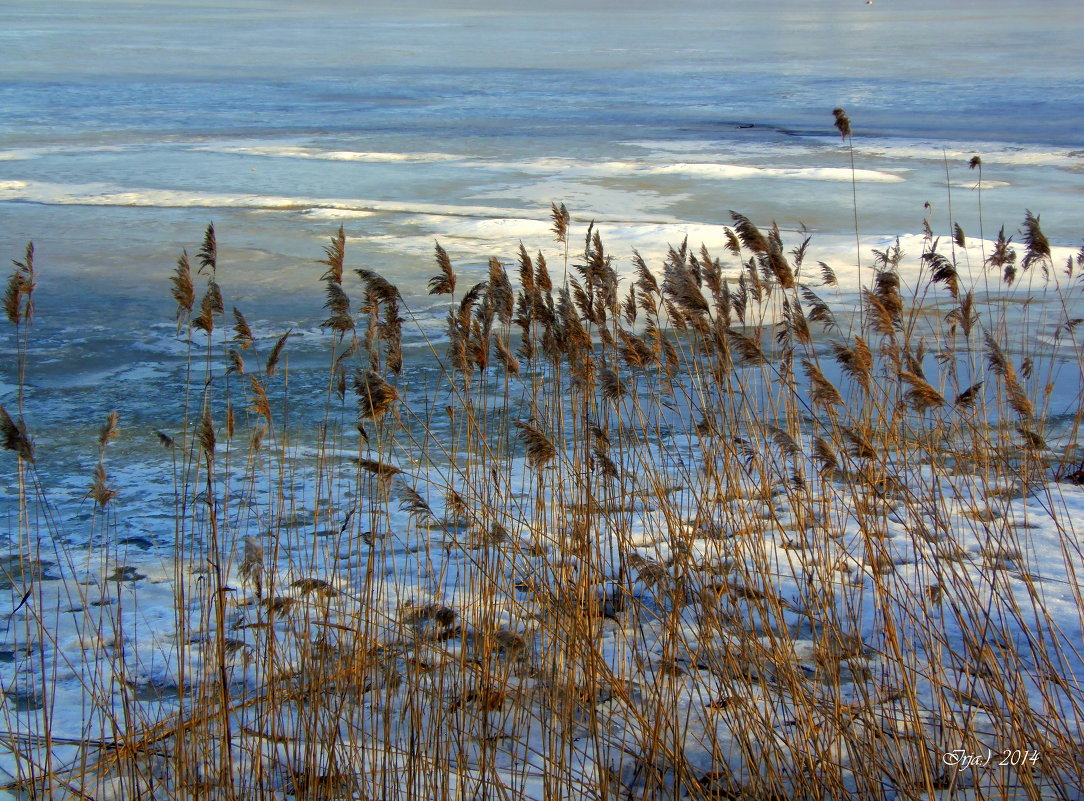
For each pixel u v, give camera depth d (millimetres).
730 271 17047
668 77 60531
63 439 10031
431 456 9016
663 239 19594
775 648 4484
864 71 63031
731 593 4973
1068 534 6648
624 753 4293
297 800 3857
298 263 18766
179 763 3875
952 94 50469
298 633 5293
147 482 8641
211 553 5695
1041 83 54656
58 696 4863
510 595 5164
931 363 11938
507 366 5762
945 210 23500
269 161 31672
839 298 15492
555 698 4414
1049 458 8602
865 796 3898
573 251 19000
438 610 4582
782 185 27125
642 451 8539
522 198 25406
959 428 7895
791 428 7383
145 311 15625
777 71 63750
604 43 88938
